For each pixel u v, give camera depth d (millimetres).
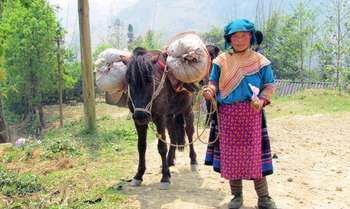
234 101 5387
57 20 34469
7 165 8477
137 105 6312
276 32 44031
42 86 34969
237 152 5441
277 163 8523
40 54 34000
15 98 35969
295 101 19172
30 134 34000
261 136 5527
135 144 9984
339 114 15461
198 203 6219
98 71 6957
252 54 5480
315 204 6238
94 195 6461
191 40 6785
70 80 36562
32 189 6824
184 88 7066
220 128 5547
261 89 5473
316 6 35594
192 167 7996
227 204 6188
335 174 7824
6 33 12789
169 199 6375
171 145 7535
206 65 6781
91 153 9133
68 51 40188
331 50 25656
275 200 6348
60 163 8281
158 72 6629
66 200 6273
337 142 10719
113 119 15133
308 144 10453
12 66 33781
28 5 16828
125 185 7012
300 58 40812
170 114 7324
